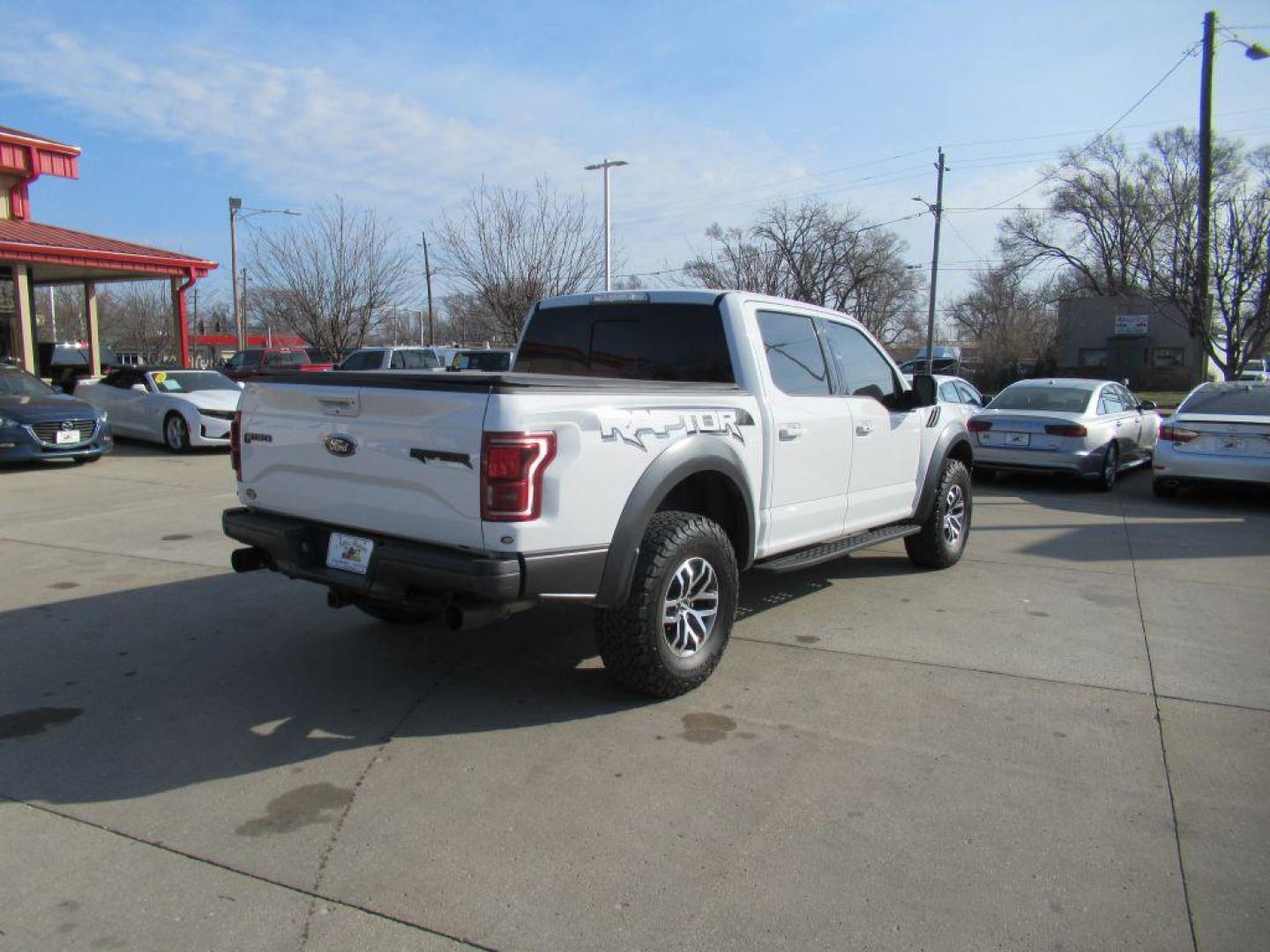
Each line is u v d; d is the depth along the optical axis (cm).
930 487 662
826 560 539
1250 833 320
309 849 307
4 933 262
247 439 456
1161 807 337
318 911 274
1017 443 1130
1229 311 2278
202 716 416
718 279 3828
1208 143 2244
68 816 327
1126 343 4291
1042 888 287
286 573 446
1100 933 266
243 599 600
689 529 424
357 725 407
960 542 715
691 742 391
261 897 280
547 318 578
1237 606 606
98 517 888
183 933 263
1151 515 966
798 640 528
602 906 277
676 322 517
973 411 1315
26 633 529
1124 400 1273
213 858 302
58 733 396
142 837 313
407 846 309
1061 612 589
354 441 403
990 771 365
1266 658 500
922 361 3575
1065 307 4491
